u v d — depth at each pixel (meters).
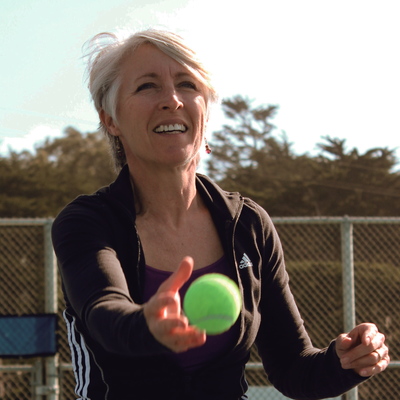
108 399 2.40
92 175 25.31
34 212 22.58
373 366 2.52
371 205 24.98
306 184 24.86
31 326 7.76
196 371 2.44
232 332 2.46
